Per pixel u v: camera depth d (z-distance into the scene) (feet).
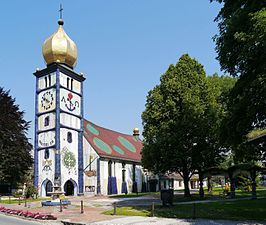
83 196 175.52
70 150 186.60
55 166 175.94
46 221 78.69
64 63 194.80
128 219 75.56
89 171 192.34
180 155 127.44
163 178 261.44
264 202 96.12
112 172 202.49
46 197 170.40
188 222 69.62
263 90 58.65
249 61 63.93
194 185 318.24
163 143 128.57
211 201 109.09
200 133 128.57
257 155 77.20
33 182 185.78
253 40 56.70
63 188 177.68
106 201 131.54
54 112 183.11
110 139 231.30
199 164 132.26
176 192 192.34
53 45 191.62
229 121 68.08
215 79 163.02
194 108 129.80
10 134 175.22
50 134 182.19
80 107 199.31
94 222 72.43
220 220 72.02
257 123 66.08
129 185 217.77
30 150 185.06
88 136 202.28
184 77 136.26
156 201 124.47
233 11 70.59
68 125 187.83
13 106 186.09
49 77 189.57
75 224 72.08
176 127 129.90
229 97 70.49
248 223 66.64
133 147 251.60
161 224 67.46
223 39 69.97
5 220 82.07
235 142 69.36
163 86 137.18
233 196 125.29
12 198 164.14
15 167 170.09
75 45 200.44
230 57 68.13
